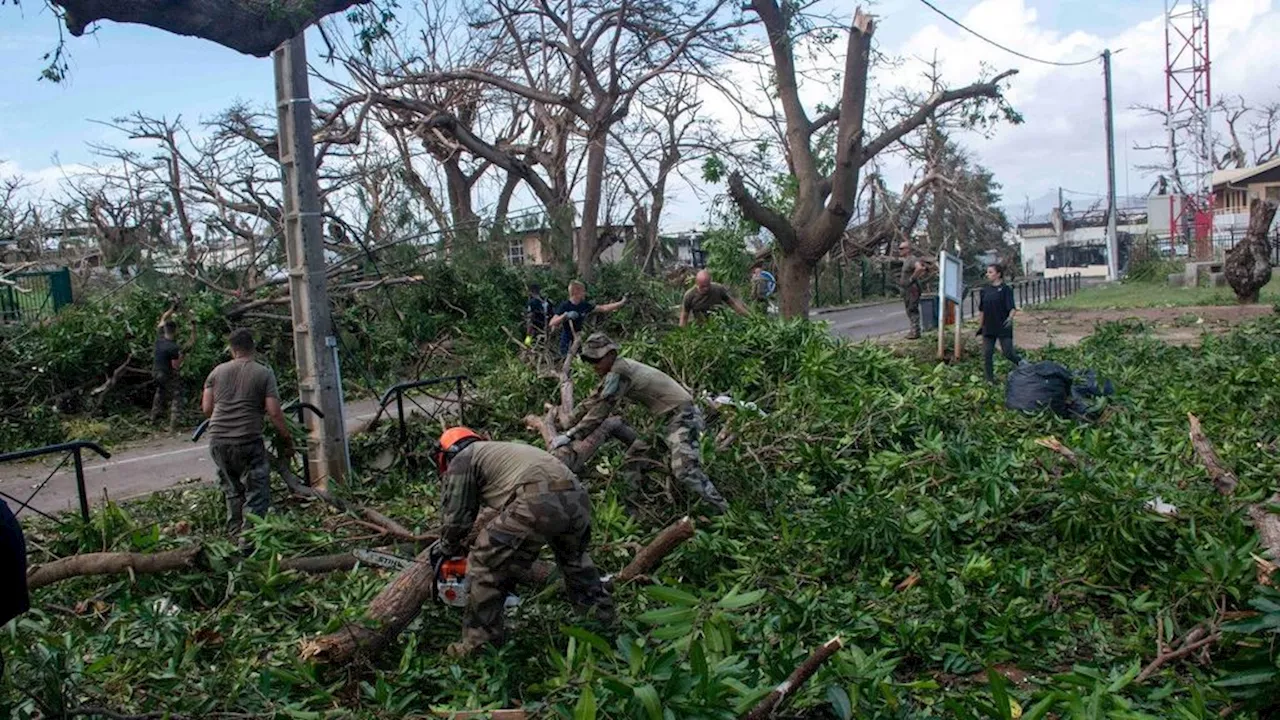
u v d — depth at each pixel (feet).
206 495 26.89
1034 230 219.82
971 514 20.79
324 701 14.34
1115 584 18.40
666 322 64.80
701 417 22.71
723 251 61.36
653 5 78.38
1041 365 32.63
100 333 45.50
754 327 36.47
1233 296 87.35
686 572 19.34
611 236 93.30
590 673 12.68
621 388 22.16
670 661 12.35
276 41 15.93
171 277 50.01
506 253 64.39
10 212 84.69
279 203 62.75
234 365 23.61
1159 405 33.27
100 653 15.29
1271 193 146.82
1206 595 15.92
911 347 55.88
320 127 71.15
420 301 56.03
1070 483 19.63
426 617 17.06
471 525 16.11
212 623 16.72
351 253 55.67
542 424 26.25
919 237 128.57
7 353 44.06
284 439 24.12
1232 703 13.00
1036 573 18.89
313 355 27.81
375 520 22.35
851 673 13.30
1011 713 11.92
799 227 50.08
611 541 20.29
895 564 19.86
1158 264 130.41
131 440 41.34
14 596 11.90
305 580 18.98
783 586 18.37
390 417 32.76
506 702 14.06
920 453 24.54
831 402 29.45
